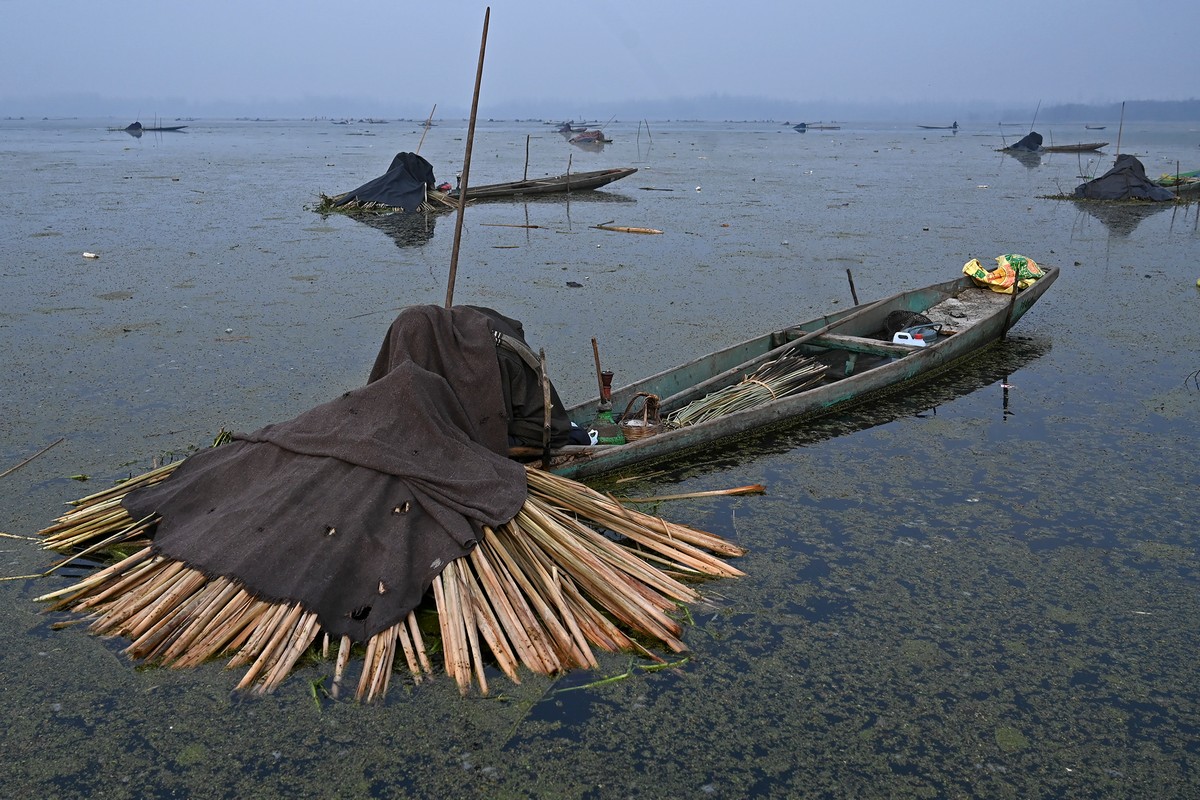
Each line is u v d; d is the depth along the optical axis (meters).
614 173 26.70
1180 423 8.14
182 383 8.81
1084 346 10.54
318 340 10.40
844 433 7.93
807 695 4.54
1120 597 5.44
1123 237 18.20
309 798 3.83
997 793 3.96
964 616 5.23
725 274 14.40
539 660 4.54
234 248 16.17
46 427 7.65
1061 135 87.56
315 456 5.31
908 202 24.27
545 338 10.59
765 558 5.83
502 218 20.95
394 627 4.59
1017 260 11.55
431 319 5.88
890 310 10.50
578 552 5.15
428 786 3.89
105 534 5.62
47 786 3.89
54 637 4.79
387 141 65.88
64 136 71.25
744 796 3.91
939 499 6.69
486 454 5.66
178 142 60.78
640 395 7.22
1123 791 3.98
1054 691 4.62
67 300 11.98
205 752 4.06
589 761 4.05
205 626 4.63
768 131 107.94
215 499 5.46
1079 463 7.31
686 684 4.58
